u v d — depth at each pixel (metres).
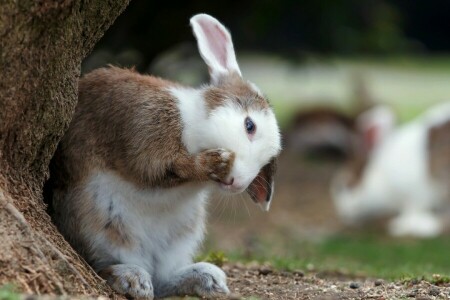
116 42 23.03
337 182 27.00
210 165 10.02
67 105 9.96
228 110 10.42
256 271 12.97
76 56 10.02
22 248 8.89
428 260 18.58
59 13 9.34
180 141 10.34
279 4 26.69
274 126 10.67
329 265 15.41
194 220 10.96
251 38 28.08
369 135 26.86
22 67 9.34
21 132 9.62
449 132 24.12
